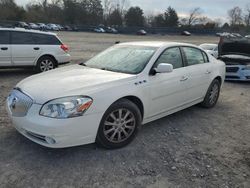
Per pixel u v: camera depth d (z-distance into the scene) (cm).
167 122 547
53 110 362
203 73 591
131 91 424
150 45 521
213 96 655
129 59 492
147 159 399
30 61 991
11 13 6644
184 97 546
